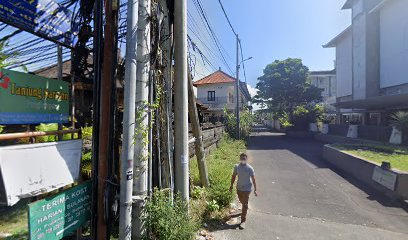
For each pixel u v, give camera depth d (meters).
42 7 3.29
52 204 3.01
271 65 34.34
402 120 14.35
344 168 11.23
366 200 7.36
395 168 7.99
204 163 7.05
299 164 12.69
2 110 2.73
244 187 5.51
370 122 21.88
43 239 2.86
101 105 3.71
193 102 6.62
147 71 4.17
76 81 4.22
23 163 2.72
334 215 6.21
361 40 22.70
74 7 3.92
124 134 3.73
